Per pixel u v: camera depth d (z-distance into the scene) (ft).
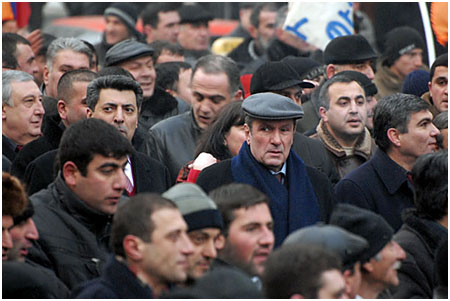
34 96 58.29
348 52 70.85
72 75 56.13
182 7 101.45
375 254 41.83
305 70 71.51
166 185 52.42
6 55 72.13
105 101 53.67
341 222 42.14
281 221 48.93
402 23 94.12
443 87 65.72
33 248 43.98
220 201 41.86
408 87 69.10
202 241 40.42
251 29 102.37
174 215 38.27
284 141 49.42
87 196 44.70
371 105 65.67
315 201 49.70
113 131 44.80
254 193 41.91
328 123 60.13
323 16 76.54
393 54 82.38
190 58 95.09
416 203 48.16
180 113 70.85
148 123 69.56
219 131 54.19
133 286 38.06
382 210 52.85
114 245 38.47
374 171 53.67
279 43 92.68
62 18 109.50
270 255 35.53
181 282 38.29
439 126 55.11
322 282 34.65
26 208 41.83
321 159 57.67
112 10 94.17
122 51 69.72
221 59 62.69
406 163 54.19
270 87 60.13
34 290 39.83
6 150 57.93
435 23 79.10
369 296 42.14
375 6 94.99
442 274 43.14
